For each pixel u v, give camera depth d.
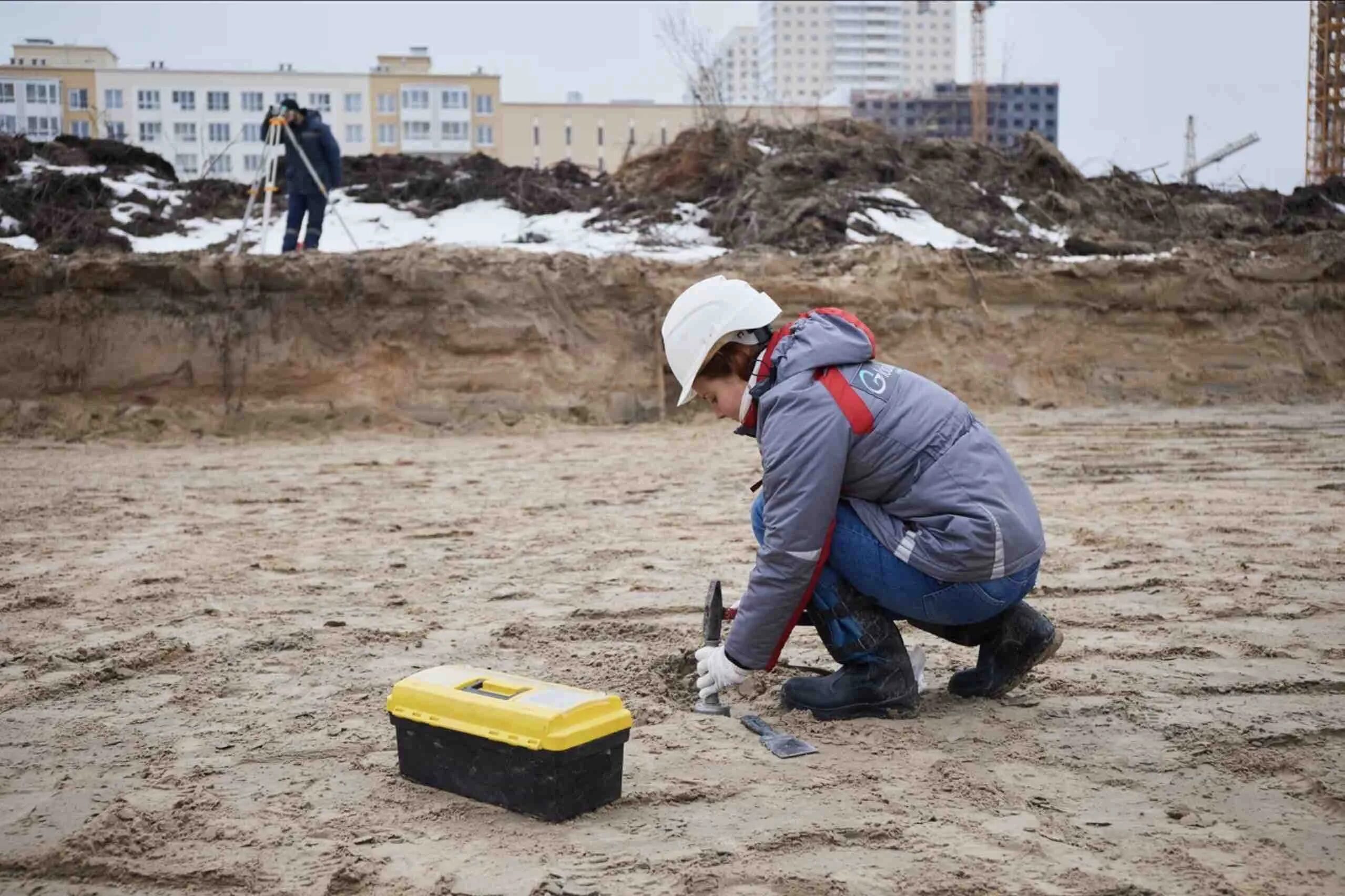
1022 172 16.95
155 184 15.95
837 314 3.24
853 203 14.87
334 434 11.12
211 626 4.48
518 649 4.15
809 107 27.94
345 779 2.96
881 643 3.35
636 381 12.02
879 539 3.21
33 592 5.03
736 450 9.86
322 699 3.62
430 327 11.71
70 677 3.78
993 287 13.09
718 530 6.45
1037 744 3.18
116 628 4.46
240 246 12.41
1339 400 12.80
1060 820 2.69
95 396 11.18
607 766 2.76
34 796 2.86
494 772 2.77
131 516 6.94
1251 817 2.71
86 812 2.76
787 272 12.69
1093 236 14.98
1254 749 3.12
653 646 4.18
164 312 11.40
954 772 2.97
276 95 68.94
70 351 11.20
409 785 2.92
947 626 3.46
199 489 8.00
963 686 3.56
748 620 3.18
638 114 84.50
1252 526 6.25
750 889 2.36
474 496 7.68
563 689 2.84
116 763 3.08
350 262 11.73
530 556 5.80
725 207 15.27
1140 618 4.46
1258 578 5.06
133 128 66.62
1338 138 22.64
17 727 3.36
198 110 67.69
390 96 71.25
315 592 5.06
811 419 3.05
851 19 133.50
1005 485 3.19
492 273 11.94
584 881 2.38
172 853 2.54
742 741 3.22
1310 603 4.62
